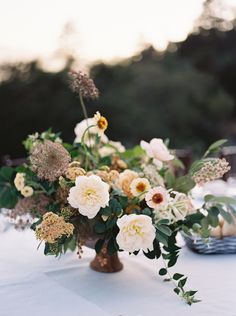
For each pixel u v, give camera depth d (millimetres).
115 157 1104
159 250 878
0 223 1286
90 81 972
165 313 772
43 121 5434
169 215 867
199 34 6836
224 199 982
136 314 769
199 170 960
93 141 1085
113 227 862
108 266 960
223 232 1073
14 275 938
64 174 887
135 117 6066
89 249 1114
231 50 6852
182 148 6348
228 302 818
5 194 1041
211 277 937
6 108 5289
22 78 5363
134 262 1022
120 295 849
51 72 5484
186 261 1033
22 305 800
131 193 888
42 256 1068
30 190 951
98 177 827
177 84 6410
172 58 6676
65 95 5492
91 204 811
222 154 2250
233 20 6863
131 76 6207
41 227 795
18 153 5344
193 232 980
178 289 833
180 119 6398
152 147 1039
